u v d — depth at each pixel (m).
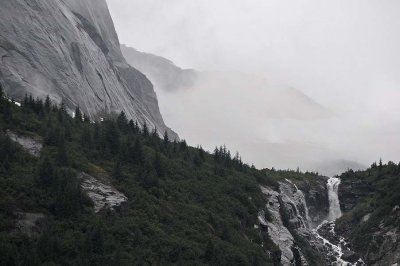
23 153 129.25
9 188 113.06
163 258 114.69
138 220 122.88
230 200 155.75
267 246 149.25
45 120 152.62
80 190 120.19
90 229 112.44
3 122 139.00
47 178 118.94
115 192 128.88
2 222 105.75
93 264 104.25
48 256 101.50
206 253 120.31
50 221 110.81
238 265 123.50
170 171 155.25
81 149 143.75
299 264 163.50
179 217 132.62
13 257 97.12
